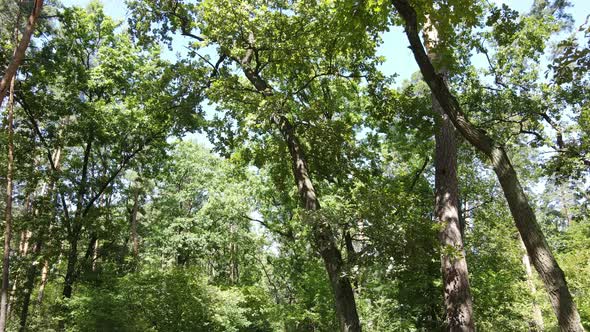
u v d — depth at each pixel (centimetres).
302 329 2031
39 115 1741
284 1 1174
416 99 1138
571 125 1365
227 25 1111
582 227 2688
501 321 1645
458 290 965
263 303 2075
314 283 1777
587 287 1945
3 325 1154
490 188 2148
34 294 2141
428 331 1424
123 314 1388
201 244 2594
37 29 1622
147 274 1517
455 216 1041
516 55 1494
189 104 1283
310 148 1201
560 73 612
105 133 1783
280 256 2558
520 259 2139
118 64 1748
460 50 1426
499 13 755
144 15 1325
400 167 1947
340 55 1277
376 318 1468
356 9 738
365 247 869
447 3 676
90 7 1827
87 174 1902
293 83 1383
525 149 2095
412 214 919
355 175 1203
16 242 2306
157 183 2864
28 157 1680
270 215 2336
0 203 1769
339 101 1597
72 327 1483
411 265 877
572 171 1319
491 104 1402
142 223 3031
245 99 1034
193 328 1528
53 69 1686
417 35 621
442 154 1105
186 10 1313
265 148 1338
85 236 1914
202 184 2759
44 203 1695
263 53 1238
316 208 974
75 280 1708
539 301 1983
